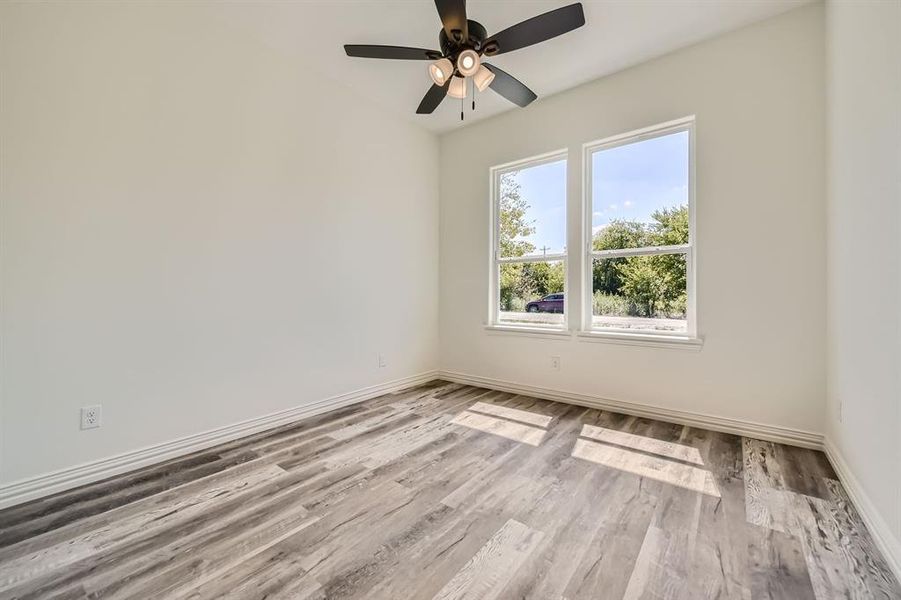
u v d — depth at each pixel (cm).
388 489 199
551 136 355
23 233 189
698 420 284
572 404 345
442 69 218
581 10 191
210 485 204
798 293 248
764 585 132
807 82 244
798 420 249
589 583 134
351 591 131
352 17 256
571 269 346
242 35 271
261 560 146
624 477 210
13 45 185
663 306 304
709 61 276
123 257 220
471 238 418
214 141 257
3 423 184
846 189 198
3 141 183
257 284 281
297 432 280
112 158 215
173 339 239
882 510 150
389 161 383
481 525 168
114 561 146
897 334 139
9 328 185
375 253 371
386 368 382
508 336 389
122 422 220
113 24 215
